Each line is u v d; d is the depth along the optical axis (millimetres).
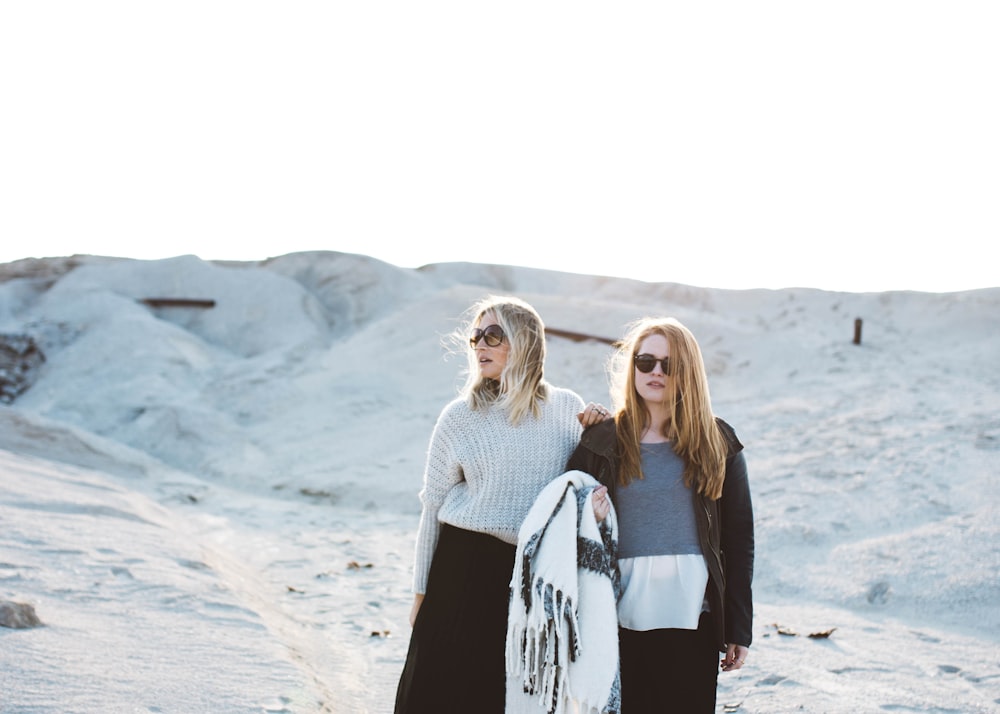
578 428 3182
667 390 2955
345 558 8500
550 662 2680
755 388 17875
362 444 16109
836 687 4605
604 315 23156
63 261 35281
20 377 23047
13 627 4016
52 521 6781
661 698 2803
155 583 5336
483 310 3152
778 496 9445
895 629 5902
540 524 2781
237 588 5871
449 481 3090
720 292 29922
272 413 19047
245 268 33375
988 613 6035
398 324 24328
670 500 2934
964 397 13688
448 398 18812
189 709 3367
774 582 7375
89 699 3277
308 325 28000
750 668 4977
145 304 29062
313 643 5453
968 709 4270
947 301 24203
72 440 13938
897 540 7492
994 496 8117
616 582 2787
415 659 2996
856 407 14062
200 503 12055
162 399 19734
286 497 13461
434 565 3098
